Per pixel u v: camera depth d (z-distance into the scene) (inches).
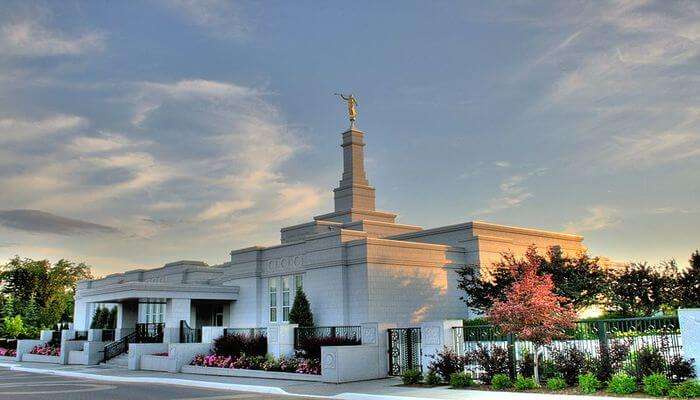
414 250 1398.9
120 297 1493.6
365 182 1927.9
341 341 1002.7
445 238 1568.7
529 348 823.1
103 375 1164.5
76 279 3218.5
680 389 589.0
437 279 1425.9
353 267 1342.3
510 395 665.0
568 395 642.8
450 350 839.1
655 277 1133.7
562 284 1161.4
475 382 784.9
